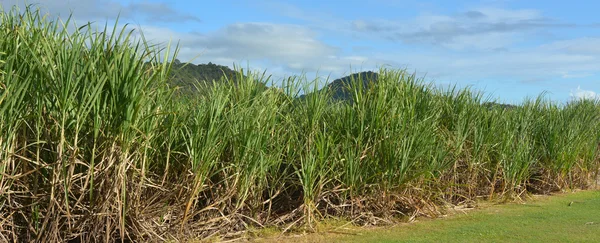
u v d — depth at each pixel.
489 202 8.73
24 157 4.76
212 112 5.91
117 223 5.25
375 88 7.55
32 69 4.63
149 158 5.73
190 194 5.79
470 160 8.55
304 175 6.58
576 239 6.14
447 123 8.66
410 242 6.02
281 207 7.00
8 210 4.98
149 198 5.64
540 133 10.13
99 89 4.82
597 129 11.20
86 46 5.12
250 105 6.75
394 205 7.33
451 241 6.09
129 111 4.99
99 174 5.05
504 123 9.52
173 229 5.89
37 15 5.02
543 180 9.91
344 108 7.43
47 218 4.85
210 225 6.11
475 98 9.08
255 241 6.07
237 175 6.18
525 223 7.08
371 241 6.09
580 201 8.91
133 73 5.02
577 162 10.23
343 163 7.04
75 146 4.82
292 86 7.41
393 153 7.07
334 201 7.20
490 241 6.07
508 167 8.95
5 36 4.80
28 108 4.95
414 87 7.96
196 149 5.84
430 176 7.62
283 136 6.90
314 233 6.43
